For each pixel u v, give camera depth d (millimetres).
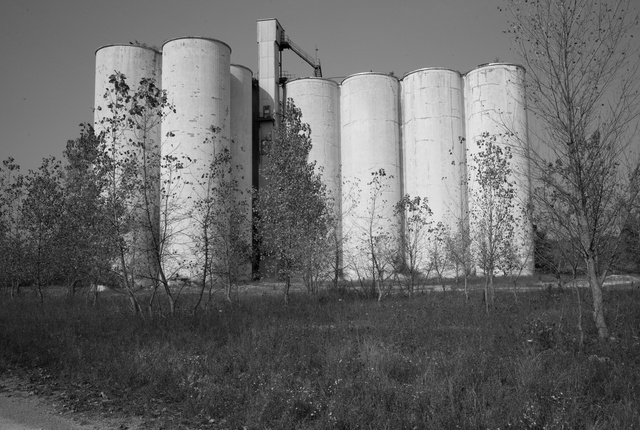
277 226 22531
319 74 63594
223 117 45125
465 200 45781
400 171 49375
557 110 11328
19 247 27578
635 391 7855
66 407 8250
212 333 13227
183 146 42750
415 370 9172
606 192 11320
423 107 48281
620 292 20969
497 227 20359
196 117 43438
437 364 9242
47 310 19500
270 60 55688
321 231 24500
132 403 8383
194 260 29484
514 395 7547
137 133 32281
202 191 39344
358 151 49000
